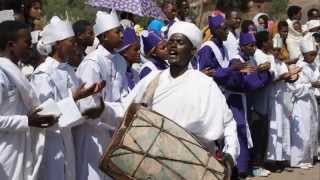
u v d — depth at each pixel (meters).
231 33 8.03
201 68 7.19
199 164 3.64
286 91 8.31
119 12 8.51
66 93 5.11
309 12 11.02
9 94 4.42
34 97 4.64
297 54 9.51
